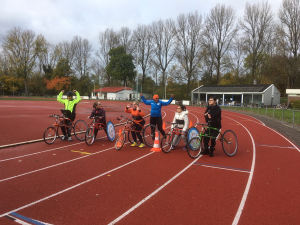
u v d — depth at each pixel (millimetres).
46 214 3400
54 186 4398
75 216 3346
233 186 4488
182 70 58719
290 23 38281
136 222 3193
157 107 7734
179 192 4188
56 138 8906
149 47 62750
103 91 68938
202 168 5590
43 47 61938
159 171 5328
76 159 6195
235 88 44938
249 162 6168
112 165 5727
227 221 3236
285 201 3867
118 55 63281
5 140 8180
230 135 6820
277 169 5578
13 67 60625
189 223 3176
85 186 4414
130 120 7543
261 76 52312
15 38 58500
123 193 4121
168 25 56531
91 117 7992
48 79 72188
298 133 11289
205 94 48938
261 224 3168
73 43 73125
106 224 3145
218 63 52000
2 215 3365
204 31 51031
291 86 41781
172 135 7145
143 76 66250
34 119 14242
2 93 65375
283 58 39625
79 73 74938
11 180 4676
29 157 6328
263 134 10898
